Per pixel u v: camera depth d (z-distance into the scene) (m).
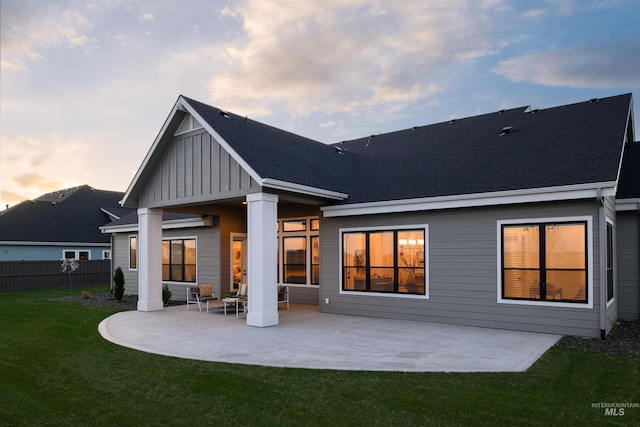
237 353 7.54
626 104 11.48
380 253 11.58
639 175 11.37
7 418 4.79
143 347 8.12
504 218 9.66
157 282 13.52
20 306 14.66
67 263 22.14
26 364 7.04
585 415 4.65
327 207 12.18
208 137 11.61
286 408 4.94
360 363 6.80
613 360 6.91
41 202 28.89
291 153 12.71
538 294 9.24
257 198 10.31
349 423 4.50
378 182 12.53
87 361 7.17
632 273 10.88
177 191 12.41
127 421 4.66
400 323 10.54
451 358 7.09
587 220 8.67
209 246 15.68
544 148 10.80
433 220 10.68
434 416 4.65
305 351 7.65
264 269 10.24
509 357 7.13
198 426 4.49
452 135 14.28
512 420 4.52
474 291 10.03
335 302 12.26
